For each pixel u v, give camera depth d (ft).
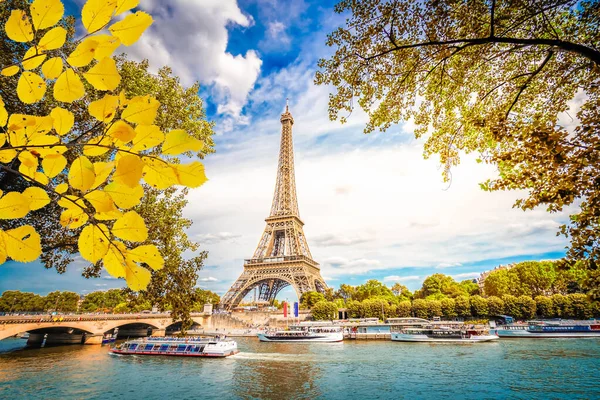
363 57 25.18
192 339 175.11
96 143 3.97
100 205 4.12
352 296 403.75
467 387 94.22
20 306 445.78
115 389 100.37
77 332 214.69
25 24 3.58
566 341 177.06
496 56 26.32
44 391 97.76
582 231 18.35
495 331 208.03
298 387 101.45
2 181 18.34
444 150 32.91
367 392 93.61
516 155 20.16
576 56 24.14
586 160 17.11
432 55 25.32
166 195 39.55
